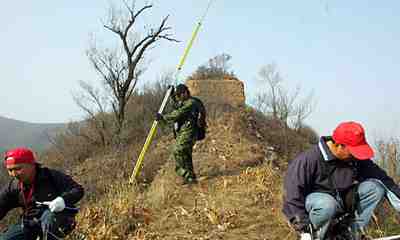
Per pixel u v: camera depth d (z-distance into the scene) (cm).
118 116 2683
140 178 1398
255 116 2700
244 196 800
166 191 841
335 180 423
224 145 1447
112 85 2680
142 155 1023
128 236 620
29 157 445
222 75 2908
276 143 2350
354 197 428
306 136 3275
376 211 626
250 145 1474
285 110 3406
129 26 2573
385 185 434
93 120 2898
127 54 2628
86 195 1359
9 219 1131
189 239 591
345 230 440
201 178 1012
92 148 2755
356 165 427
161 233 622
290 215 410
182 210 712
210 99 2464
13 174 443
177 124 954
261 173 955
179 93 943
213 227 640
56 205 434
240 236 595
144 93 3291
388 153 751
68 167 2584
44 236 437
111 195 799
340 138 402
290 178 421
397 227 614
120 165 1711
